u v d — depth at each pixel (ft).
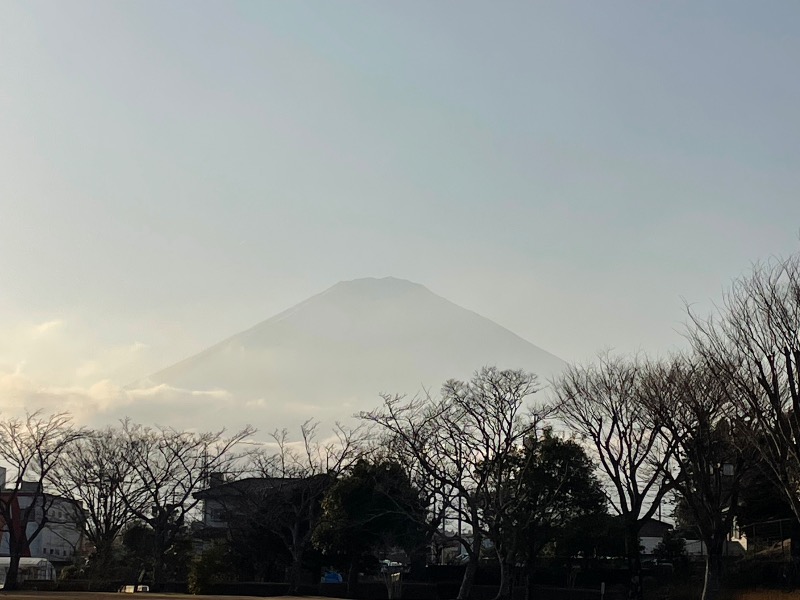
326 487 226.79
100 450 243.40
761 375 102.94
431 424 185.98
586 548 205.46
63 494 238.89
